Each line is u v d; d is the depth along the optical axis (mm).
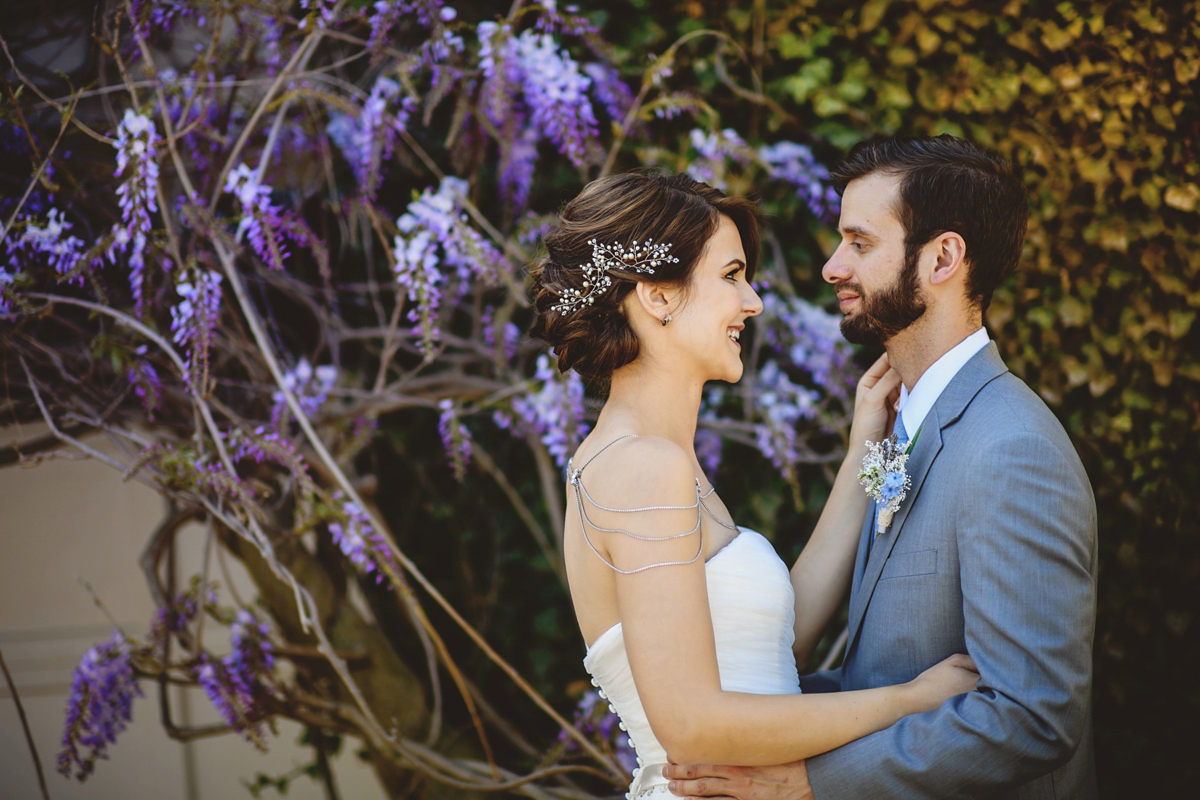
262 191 2053
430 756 2432
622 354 1477
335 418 2557
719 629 1459
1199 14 2268
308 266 2926
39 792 3334
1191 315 2350
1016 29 2424
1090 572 1377
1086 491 1375
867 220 1540
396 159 2832
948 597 1423
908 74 2555
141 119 1970
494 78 2154
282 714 2617
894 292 1521
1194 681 2396
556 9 2398
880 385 1845
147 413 2301
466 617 3072
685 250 1461
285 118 2457
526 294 2312
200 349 2004
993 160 1531
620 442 1412
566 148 2234
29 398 2375
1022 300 2445
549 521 3051
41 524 3422
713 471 2674
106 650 2492
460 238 2158
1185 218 2334
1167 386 2383
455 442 2377
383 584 3047
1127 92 2344
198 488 2148
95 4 2309
